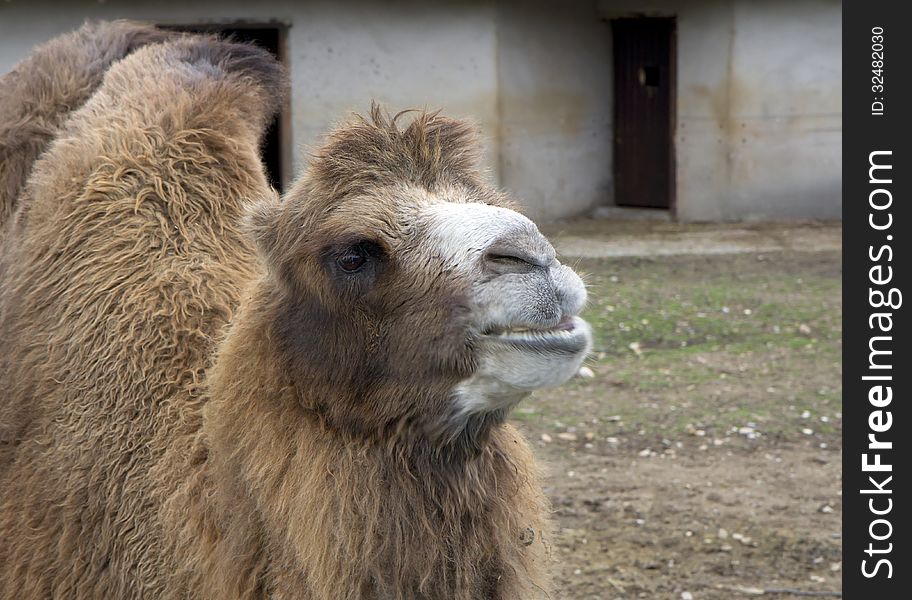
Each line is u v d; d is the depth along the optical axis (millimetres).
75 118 4438
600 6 17547
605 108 17938
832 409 8609
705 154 16953
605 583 6008
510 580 3404
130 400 3732
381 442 3279
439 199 3352
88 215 4055
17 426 3949
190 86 4395
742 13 16469
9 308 4129
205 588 3420
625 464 7672
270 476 3295
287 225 3398
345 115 3676
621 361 9945
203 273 3920
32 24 15055
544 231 16344
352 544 3219
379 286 3244
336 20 15789
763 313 11445
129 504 3633
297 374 3332
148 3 15312
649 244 15266
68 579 3715
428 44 15914
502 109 16078
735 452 7875
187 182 4113
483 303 3104
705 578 6082
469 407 3197
